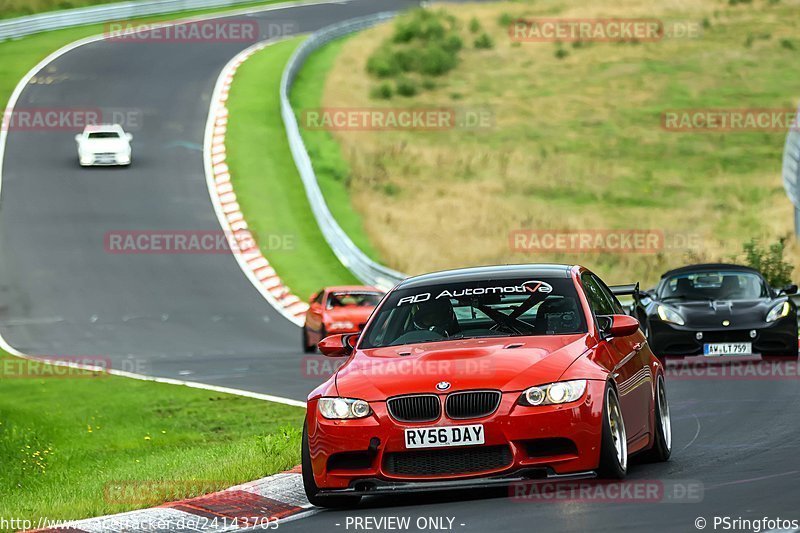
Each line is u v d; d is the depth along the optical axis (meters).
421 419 30.11
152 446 54.91
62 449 55.66
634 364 34.72
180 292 129.75
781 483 30.61
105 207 159.88
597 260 143.75
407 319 34.25
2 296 127.94
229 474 36.03
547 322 33.34
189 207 161.88
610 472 30.73
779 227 155.25
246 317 120.19
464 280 35.38
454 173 194.62
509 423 29.67
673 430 43.50
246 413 63.09
